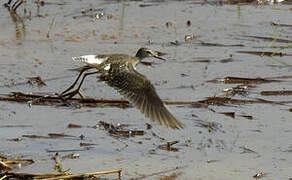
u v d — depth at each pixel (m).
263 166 11.10
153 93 9.13
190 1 23.92
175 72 16.41
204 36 19.55
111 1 23.55
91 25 20.33
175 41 18.86
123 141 12.16
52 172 10.52
